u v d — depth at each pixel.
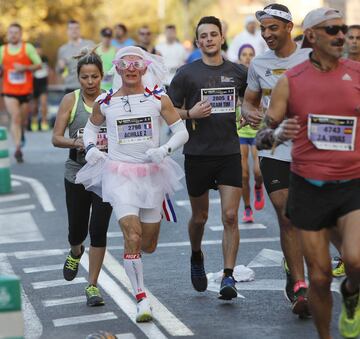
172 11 124.12
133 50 15.17
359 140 12.36
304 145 12.48
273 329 14.71
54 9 76.12
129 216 15.05
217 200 28.30
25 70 38.00
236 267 18.42
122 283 18.05
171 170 15.61
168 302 16.61
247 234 23.09
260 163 15.99
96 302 16.41
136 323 15.26
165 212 15.89
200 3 127.50
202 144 16.86
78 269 19.42
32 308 16.44
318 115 12.35
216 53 17.05
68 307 16.44
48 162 37.12
